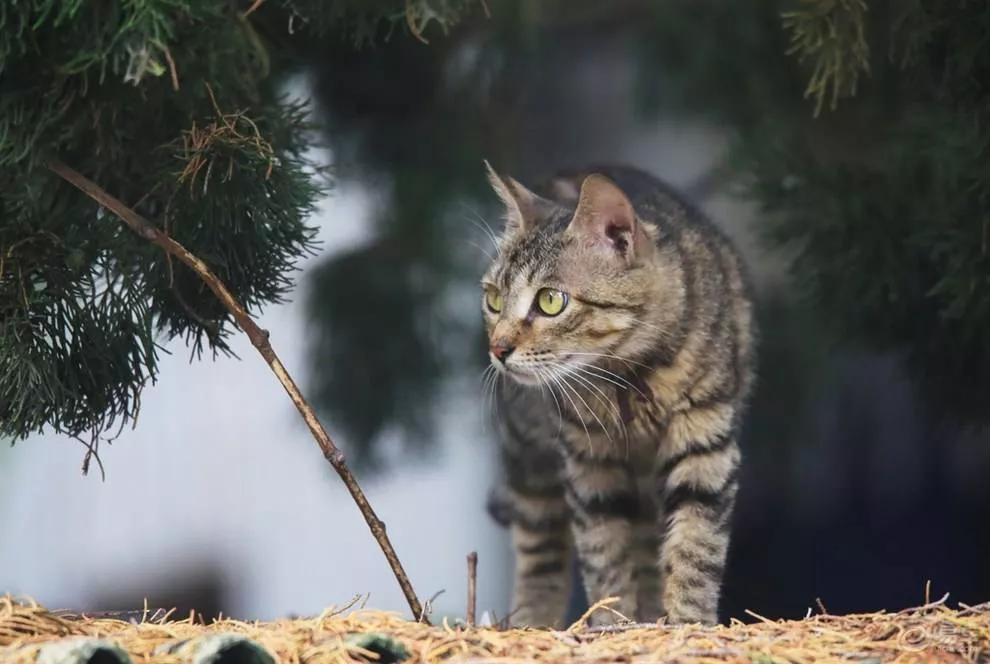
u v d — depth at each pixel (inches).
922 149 229.3
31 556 258.4
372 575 267.6
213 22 223.3
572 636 217.2
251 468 267.1
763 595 250.7
